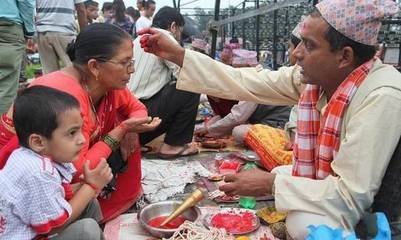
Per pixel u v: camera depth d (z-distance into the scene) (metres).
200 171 3.38
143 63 3.70
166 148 3.78
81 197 1.90
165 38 2.66
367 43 1.90
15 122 1.75
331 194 1.90
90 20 7.96
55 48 5.70
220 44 8.38
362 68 1.96
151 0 8.71
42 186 1.69
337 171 1.92
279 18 6.98
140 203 2.81
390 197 1.96
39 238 1.79
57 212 1.73
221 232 2.26
